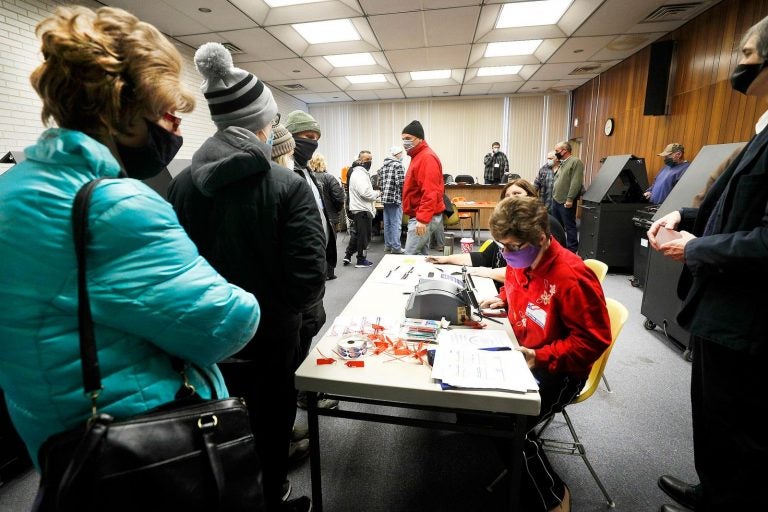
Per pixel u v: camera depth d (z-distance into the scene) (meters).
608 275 4.35
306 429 1.76
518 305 1.36
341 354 1.17
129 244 0.52
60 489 0.49
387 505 1.42
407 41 5.03
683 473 1.56
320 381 1.05
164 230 0.55
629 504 1.42
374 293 1.73
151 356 0.59
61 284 0.50
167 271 0.55
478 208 6.10
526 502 1.32
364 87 7.74
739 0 3.78
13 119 3.12
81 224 0.49
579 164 5.11
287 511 1.29
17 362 0.51
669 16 4.39
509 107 8.75
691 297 1.13
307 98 8.92
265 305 1.10
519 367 1.06
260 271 1.07
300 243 1.06
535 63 6.17
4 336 0.50
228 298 0.63
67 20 0.52
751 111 3.70
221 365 1.09
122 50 0.54
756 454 1.05
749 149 1.06
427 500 1.43
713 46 4.14
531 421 1.20
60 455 0.51
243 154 0.96
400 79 7.07
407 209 3.25
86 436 0.50
